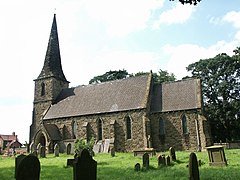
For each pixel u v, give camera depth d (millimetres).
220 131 54062
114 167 19812
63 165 22453
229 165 18281
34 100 50969
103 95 45781
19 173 9367
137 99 41375
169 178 13281
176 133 37969
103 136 41438
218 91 53094
